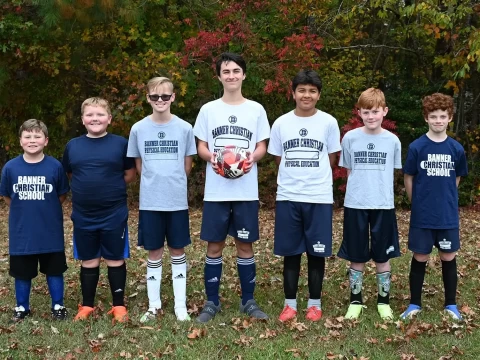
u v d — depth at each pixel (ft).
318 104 41.63
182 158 15.38
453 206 15.46
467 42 37.76
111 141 15.48
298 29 41.86
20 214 15.17
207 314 15.53
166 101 15.07
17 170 15.20
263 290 18.79
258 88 38.83
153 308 15.81
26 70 41.39
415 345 13.74
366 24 46.06
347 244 15.78
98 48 40.78
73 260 23.03
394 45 47.67
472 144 44.21
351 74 43.39
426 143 15.47
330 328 14.90
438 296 17.81
